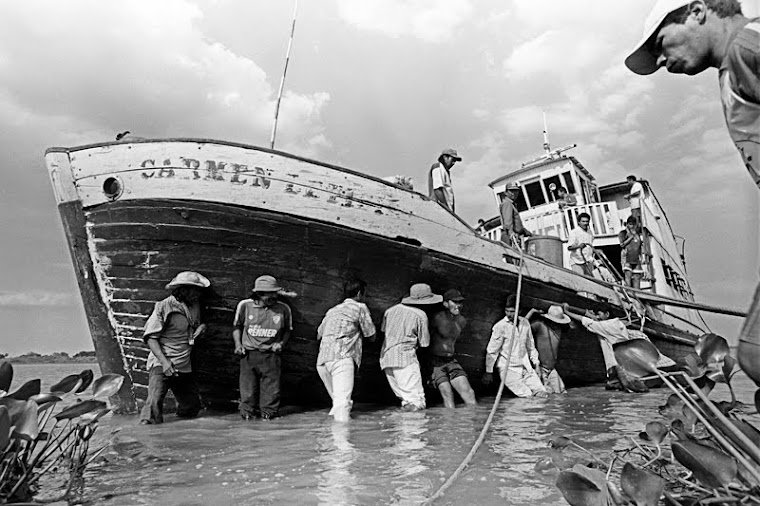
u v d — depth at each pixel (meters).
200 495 3.06
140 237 6.41
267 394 6.39
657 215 15.61
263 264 6.53
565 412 6.62
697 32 1.92
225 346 6.75
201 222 6.31
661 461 2.81
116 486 3.26
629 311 10.94
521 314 8.79
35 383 3.19
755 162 1.58
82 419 3.43
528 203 14.42
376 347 7.39
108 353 6.94
